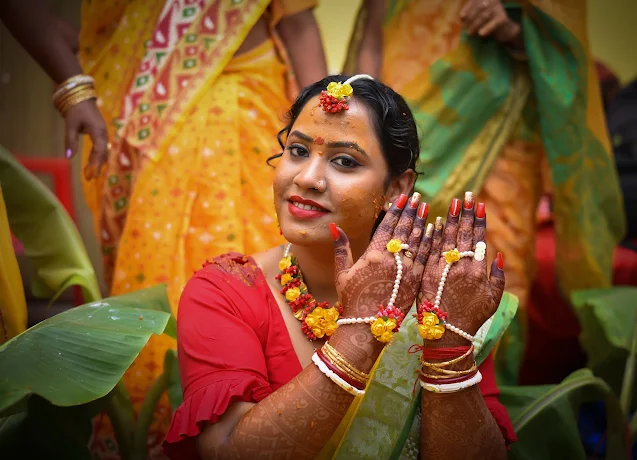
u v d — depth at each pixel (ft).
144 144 8.16
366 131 4.91
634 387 7.51
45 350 4.85
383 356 5.03
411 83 8.86
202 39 8.28
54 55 8.41
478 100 8.79
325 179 4.87
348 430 4.87
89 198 8.93
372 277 4.53
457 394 4.58
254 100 8.32
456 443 4.60
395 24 9.13
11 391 4.48
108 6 8.55
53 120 11.96
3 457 5.22
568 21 8.78
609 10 13.92
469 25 8.73
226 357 4.65
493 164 8.88
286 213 4.99
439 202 8.63
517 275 8.89
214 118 8.16
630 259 10.34
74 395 4.58
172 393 6.79
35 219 7.18
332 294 5.29
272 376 4.93
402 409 4.94
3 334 6.30
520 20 8.91
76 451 5.44
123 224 8.45
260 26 8.53
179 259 7.93
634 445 8.40
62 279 7.18
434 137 8.71
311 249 5.11
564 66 8.88
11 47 11.83
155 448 7.72
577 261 9.21
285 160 5.04
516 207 8.93
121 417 6.80
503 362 8.73
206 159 8.09
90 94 8.36
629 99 12.92
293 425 4.28
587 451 9.00
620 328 7.55
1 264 6.28
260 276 5.19
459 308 4.59
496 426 4.74
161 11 8.42
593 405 9.27
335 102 4.86
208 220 8.04
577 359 9.95
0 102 11.87
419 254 4.65
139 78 8.38
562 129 8.78
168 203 8.04
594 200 9.23
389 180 5.12
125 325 5.26
